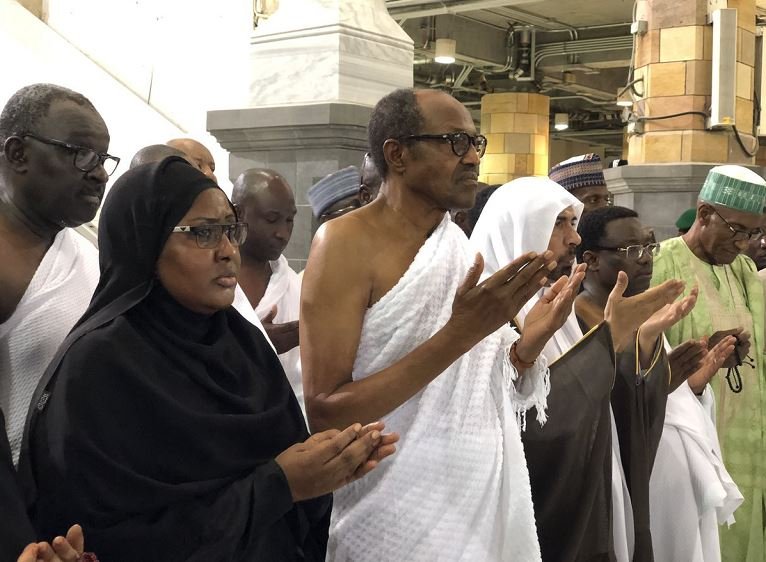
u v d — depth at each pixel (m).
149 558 1.54
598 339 2.36
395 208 1.99
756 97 6.67
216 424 1.63
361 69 4.71
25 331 1.89
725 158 6.24
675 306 2.65
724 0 6.09
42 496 1.55
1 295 1.89
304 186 4.54
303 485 1.65
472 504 1.92
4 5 6.43
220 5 6.07
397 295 1.91
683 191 5.93
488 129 14.27
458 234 2.04
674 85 6.25
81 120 1.94
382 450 1.68
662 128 6.31
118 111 5.84
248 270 2.96
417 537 1.88
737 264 3.62
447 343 1.79
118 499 1.53
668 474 2.90
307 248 4.54
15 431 1.84
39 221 1.95
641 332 2.66
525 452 2.23
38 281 1.93
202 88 6.11
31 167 1.91
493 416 2.01
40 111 1.92
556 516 2.26
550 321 2.06
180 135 5.85
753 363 3.51
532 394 2.12
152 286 1.68
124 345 1.61
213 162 3.20
